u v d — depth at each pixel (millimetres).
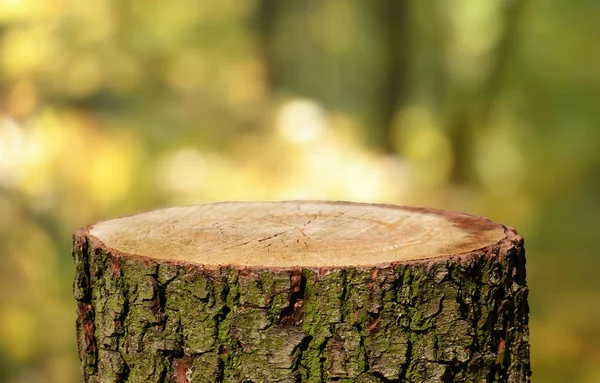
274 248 2535
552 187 10930
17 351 7402
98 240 2650
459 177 10852
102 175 7844
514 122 11133
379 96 11586
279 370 2373
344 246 2549
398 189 8297
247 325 2377
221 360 2412
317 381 2385
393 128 11320
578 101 11000
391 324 2373
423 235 2668
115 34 8758
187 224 2842
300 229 2758
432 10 11570
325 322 2365
